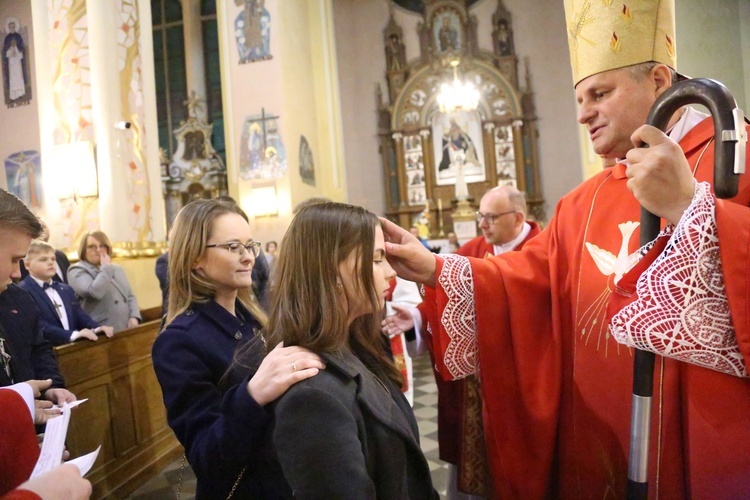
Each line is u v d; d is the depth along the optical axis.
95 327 3.59
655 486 1.18
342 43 13.50
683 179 0.93
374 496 0.85
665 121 0.98
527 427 1.45
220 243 1.56
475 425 1.78
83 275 3.97
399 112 13.28
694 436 1.08
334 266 1.00
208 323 1.51
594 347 1.35
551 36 13.01
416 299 3.13
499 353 1.48
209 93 12.79
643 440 1.04
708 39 4.47
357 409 0.94
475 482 1.78
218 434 1.04
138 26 5.64
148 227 5.56
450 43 13.34
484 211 2.79
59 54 5.34
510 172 13.00
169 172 12.53
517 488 1.44
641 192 0.96
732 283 0.91
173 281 1.59
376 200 13.41
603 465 1.32
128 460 3.36
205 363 1.41
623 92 1.26
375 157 13.45
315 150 11.78
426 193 13.16
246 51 10.11
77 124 5.30
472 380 1.78
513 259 1.59
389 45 13.40
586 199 1.54
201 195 12.41
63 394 2.05
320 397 0.88
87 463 1.17
